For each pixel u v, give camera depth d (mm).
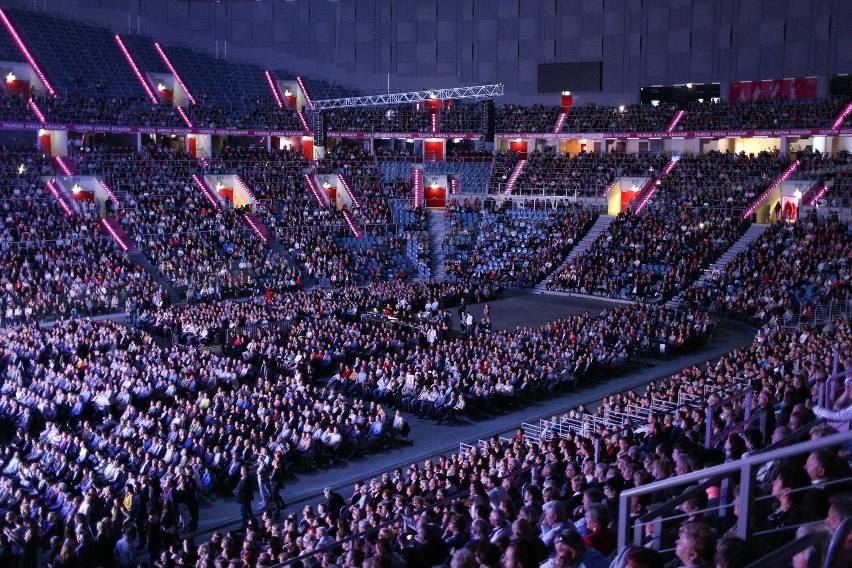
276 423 27203
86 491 22859
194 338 40469
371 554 13109
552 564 7043
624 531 6406
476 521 11008
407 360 35531
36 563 18891
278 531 17797
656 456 12852
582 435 20906
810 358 21000
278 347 37500
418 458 27812
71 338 36844
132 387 31312
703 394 22859
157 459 25016
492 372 32875
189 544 18078
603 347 37250
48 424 27766
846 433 4645
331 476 26453
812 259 48719
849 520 4195
